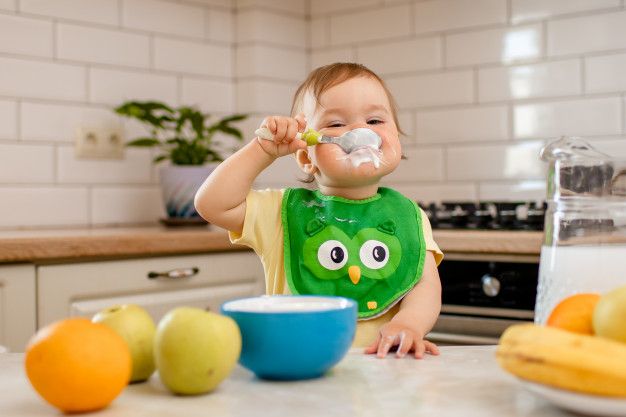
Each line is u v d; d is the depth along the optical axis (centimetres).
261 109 254
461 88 234
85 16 226
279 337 67
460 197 235
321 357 68
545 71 219
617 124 208
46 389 59
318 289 105
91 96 228
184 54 248
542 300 77
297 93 119
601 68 210
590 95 212
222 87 256
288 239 109
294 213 109
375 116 108
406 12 244
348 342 70
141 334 69
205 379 63
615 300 60
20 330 164
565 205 75
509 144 225
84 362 59
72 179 225
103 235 176
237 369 74
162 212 244
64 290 171
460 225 199
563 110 216
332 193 111
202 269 194
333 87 108
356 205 110
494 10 227
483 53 229
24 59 215
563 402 56
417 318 99
